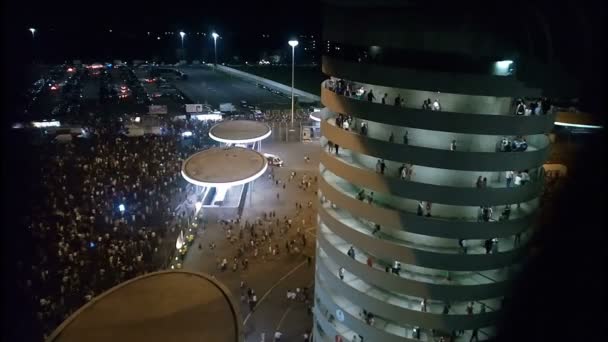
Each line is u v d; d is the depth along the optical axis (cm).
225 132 9550
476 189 2934
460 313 3189
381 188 3173
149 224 6469
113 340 3108
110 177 7856
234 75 18950
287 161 9712
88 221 6347
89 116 11794
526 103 3106
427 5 2698
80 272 5262
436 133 3091
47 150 9000
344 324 3606
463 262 3031
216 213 6975
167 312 3403
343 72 3288
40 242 5788
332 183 3700
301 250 6269
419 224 3073
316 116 10950
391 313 3259
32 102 12925
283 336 4725
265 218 7062
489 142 3055
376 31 3041
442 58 3048
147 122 10919
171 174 8162
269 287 5488
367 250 3325
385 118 3069
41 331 4375
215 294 3634
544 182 3152
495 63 2936
